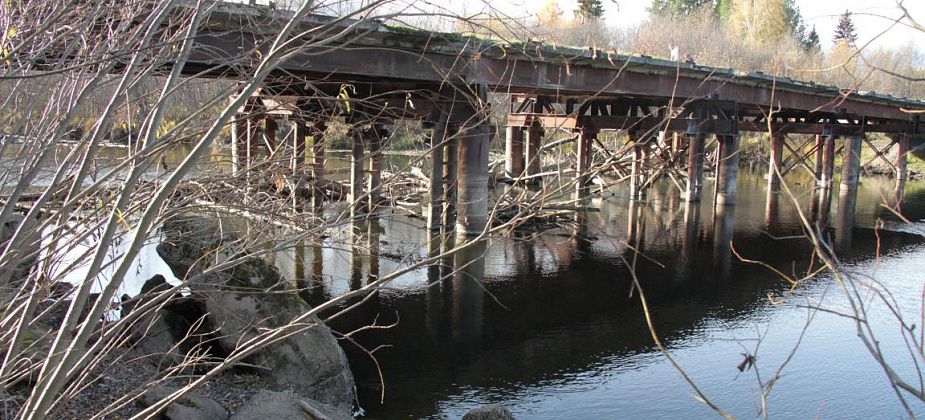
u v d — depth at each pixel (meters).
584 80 19.97
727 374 9.38
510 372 9.37
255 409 6.57
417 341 10.49
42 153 3.79
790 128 31.91
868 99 29.97
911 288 14.05
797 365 9.68
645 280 14.66
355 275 14.13
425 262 3.83
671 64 21.38
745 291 13.80
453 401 8.44
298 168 6.15
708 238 19.91
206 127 5.09
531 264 15.69
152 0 4.57
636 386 8.95
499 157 37.81
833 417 8.11
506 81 17.48
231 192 5.58
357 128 6.72
